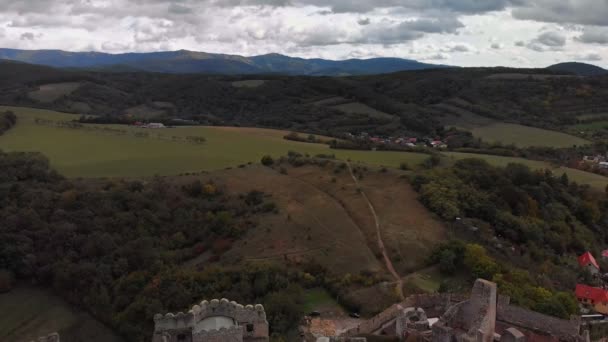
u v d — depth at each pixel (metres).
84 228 127.88
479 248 106.00
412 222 128.75
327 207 140.38
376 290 98.44
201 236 131.62
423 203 139.62
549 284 103.06
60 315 107.38
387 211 135.12
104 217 132.38
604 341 74.56
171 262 119.75
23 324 104.50
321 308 95.75
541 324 60.00
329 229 128.25
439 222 129.88
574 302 87.81
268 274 105.94
